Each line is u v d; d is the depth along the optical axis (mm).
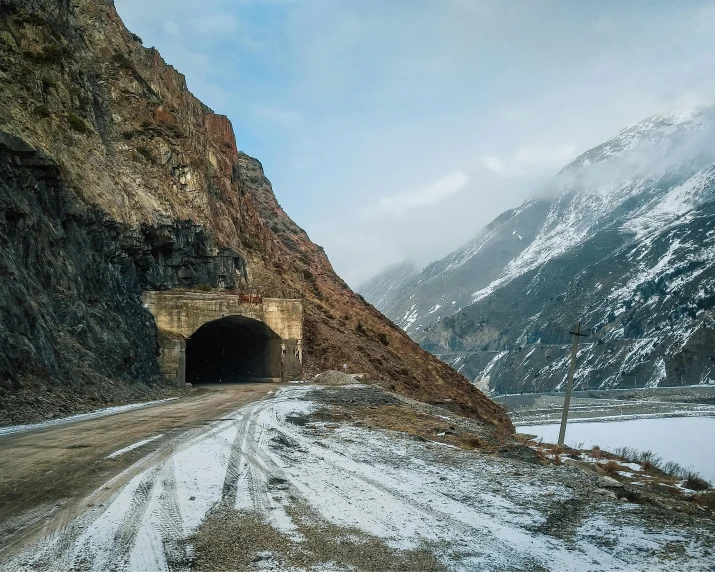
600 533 8352
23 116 32250
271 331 44906
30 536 7402
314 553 7164
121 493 9453
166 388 35688
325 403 27094
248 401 27141
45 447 13562
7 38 36844
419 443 15969
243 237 58406
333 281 76750
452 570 6789
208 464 11883
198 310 40938
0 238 24016
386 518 8648
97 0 54031
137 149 47281
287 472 11492
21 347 21828
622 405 142375
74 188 33281
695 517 9805
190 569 6539
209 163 57594
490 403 67500
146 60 55562
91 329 29141
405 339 66812
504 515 9062
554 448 26562
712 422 111062
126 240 37438
